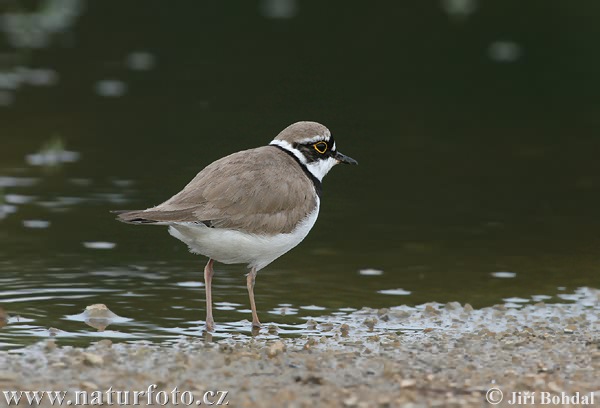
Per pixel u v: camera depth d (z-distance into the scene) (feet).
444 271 39.09
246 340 31.40
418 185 50.57
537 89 67.87
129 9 82.28
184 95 62.90
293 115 59.57
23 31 75.82
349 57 72.28
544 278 38.37
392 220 45.60
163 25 78.84
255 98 62.49
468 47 75.51
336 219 45.68
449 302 35.29
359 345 30.89
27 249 39.70
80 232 42.06
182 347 30.40
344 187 50.19
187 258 40.19
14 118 57.82
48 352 29.27
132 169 50.24
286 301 35.60
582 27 78.69
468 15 82.89
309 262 40.04
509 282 37.93
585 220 45.78
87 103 61.00
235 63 69.77
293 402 25.63
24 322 32.30
